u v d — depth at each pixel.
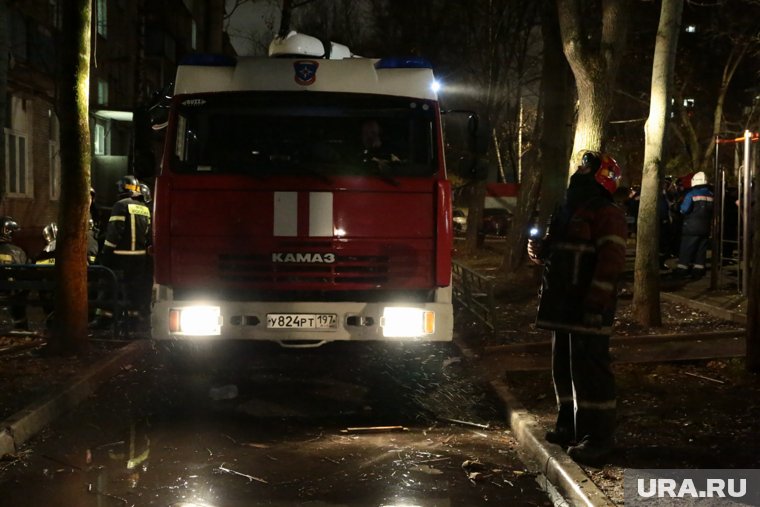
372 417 7.05
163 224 7.34
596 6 18.47
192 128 7.59
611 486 5.05
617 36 10.64
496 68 23.38
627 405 7.04
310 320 7.43
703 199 15.99
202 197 7.36
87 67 8.57
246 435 6.45
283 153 7.57
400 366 9.00
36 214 20.06
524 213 18.11
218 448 6.09
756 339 7.91
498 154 42.41
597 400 5.43
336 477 5.49
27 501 4.97
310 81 7.72
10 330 10.34
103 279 9.93
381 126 7.69
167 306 7.37
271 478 5.45
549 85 14.77
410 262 7.45
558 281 5.52
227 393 7.66
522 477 5.59
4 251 10.24
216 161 7.53
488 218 39.84
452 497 5.16
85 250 8.73
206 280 7.37
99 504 4.93
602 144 10.71
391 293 7.60
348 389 7.99
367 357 9.41
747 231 12.97
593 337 5.41
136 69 19.11
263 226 7.38
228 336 7.41
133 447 6.09
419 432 6.64
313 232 7.39
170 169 7.48
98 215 12.99
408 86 7.75
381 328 7.44
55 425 6.61
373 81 7.75
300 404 7.43
